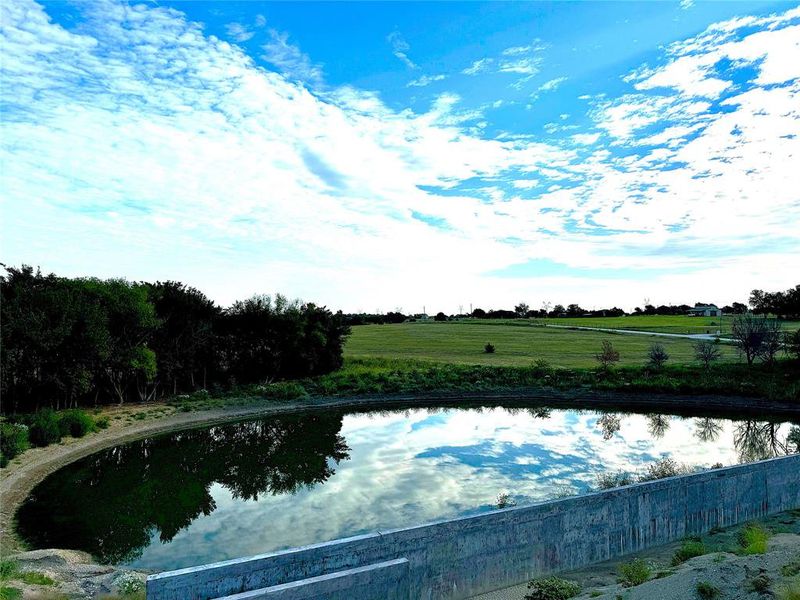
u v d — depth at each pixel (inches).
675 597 354.3
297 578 389.4
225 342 1892.2
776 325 1878.7
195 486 934.4
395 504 788.0
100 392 1617.9
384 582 385.7
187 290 1823.3
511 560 470.9
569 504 501.0
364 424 1446.9
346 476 940.0
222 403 1638.8
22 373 1326.3
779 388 1593.3
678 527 558.9
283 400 1727.4
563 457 1031.6
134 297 1560.0
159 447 1241.4
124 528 725.9
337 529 702.5
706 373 1780.3
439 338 3346.5
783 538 500.1
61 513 790.5
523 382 1849.2
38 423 1140.5
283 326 1948.8
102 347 1413.6
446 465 991.0
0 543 663.8
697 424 1355.8
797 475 644.7
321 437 1300.4
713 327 3794.3
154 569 589.6
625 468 945.5
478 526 457.4
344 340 2160.4
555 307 6215.6
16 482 937.5
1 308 1293.1
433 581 437.4
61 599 441.1
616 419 1430.9
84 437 1244.5
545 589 417.4
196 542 671.1
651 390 1689.2
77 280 1547.7
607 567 494.0
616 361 2096.5
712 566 394.3
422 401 1740.9
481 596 450.3
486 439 1203.9
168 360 1676.9
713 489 581.0
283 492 875.4
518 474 920.9
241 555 629.9
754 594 332.8
